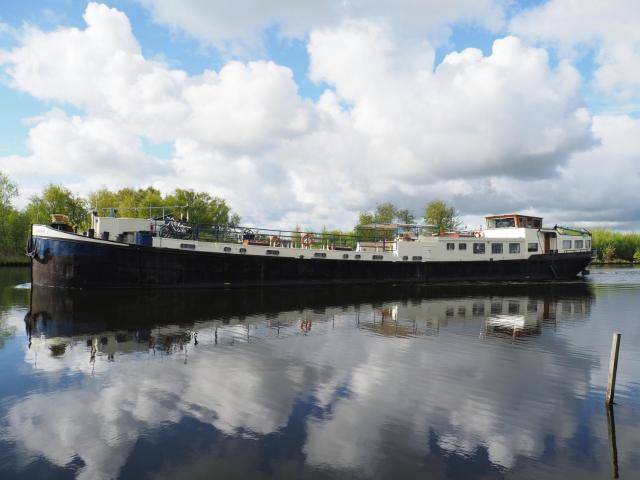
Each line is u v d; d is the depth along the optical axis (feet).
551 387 35.91
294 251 105.70
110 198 225.97
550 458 24.49
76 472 22.59
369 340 52.13
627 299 91.25
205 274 96.89
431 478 22.27
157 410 30.37
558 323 64.39
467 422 28.99
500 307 79.61
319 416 29.55
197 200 235.20
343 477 22.20
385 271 116.78
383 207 261.03
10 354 44.37
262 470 22.80
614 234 293.02
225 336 53.31
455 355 45.68
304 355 44.93
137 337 52.21
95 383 35.81
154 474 22.40
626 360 44.39
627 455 24.91
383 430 27.61
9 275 140.77
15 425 28.02
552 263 137.18
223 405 31.30
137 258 90.27
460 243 126.21
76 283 89.35
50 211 209.05
